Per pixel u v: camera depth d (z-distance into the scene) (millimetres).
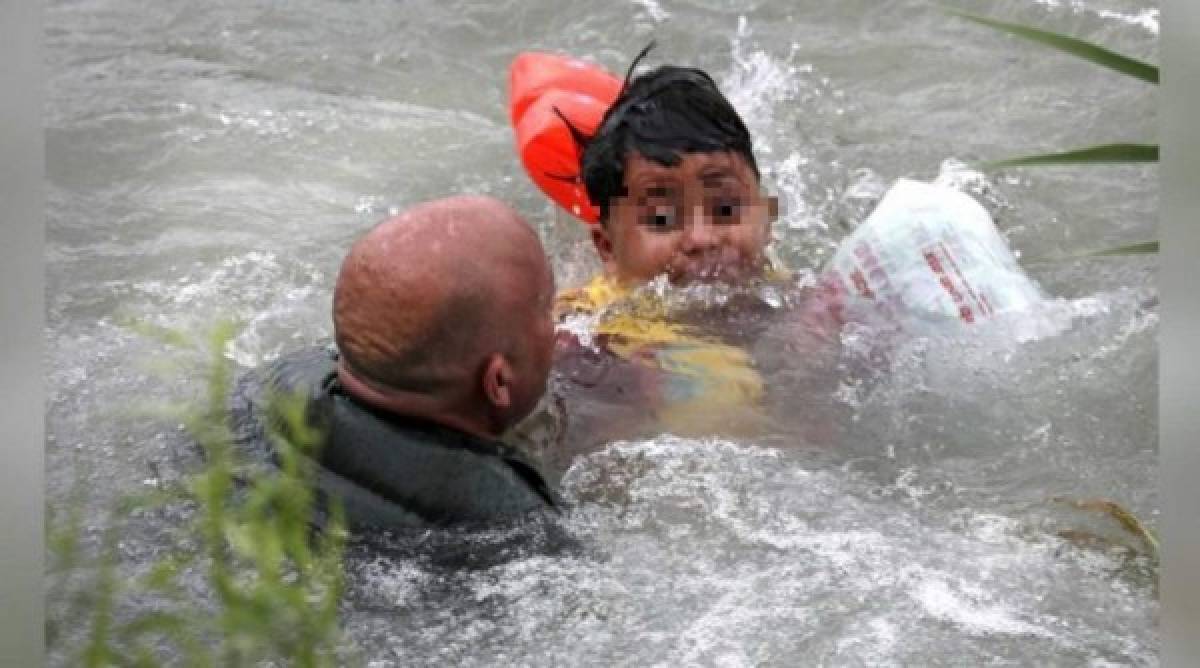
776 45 15172
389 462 7348
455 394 7406
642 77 10227
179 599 6383
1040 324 9453
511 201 12680
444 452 7387
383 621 6578
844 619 6535
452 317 7277
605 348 9320
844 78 14539
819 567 7008
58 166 13094
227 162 13289
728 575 6961
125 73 14984
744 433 8508
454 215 7492
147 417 8477
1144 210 11906
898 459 8289
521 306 7496
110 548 6051
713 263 9781
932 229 9641
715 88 10133
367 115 14250
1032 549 7203
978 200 11945
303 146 13602
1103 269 10898
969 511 7664
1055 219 11773
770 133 13375
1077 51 4691
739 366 9141
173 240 11797
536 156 10945
